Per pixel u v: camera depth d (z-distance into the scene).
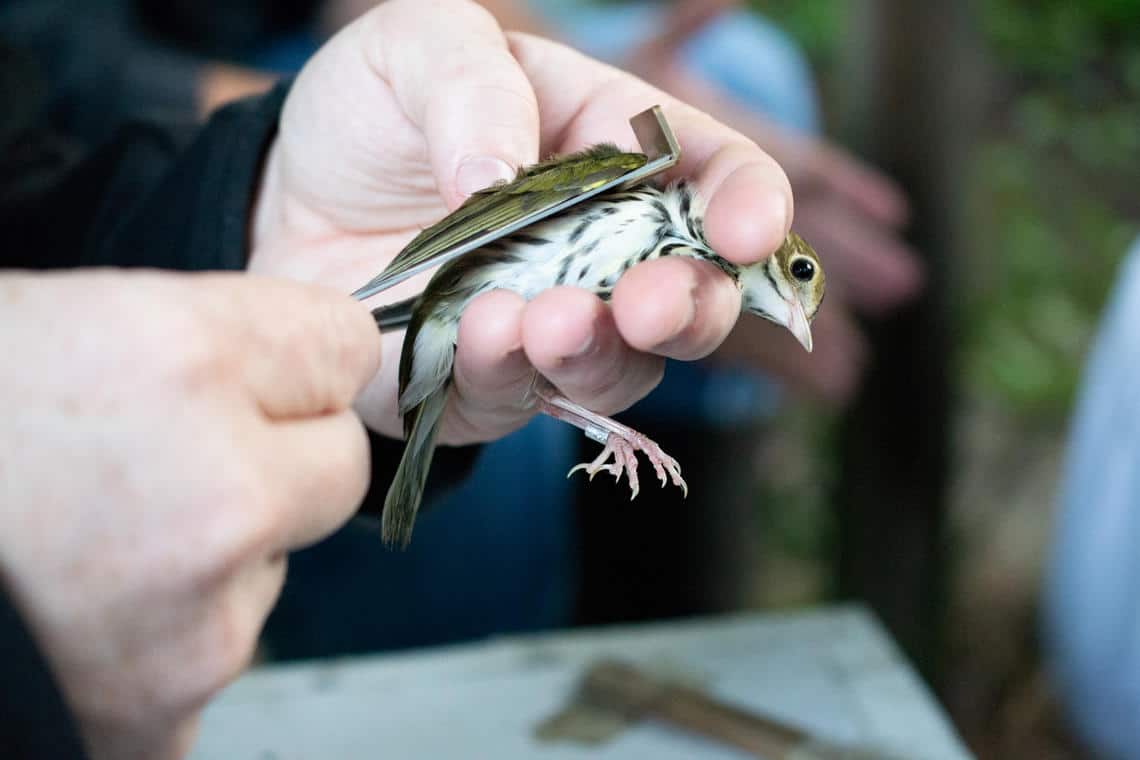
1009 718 1.16
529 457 0.95
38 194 0.65
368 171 0.55
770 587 1.48
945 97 0.99
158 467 0.38
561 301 0.46
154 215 0.58
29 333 0.38
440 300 0.51
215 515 0.39
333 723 0.65
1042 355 1.71
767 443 1.69
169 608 0.39
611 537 1.17
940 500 1.11
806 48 1.96
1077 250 1.81
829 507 1.39
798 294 0.55
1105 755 0.86
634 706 0.65
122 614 0.39
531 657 0.70
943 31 0.98
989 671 1.22
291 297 0.41
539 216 0.45
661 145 0.46
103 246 0.60
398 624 0.90
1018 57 1.92
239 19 1.02
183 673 0.39
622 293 0.45
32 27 0.73
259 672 0.69
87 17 0.77
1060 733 1.14
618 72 0.54
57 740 0.38
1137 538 0.78
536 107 0.50
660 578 1.18
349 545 0.86
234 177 0.56
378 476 0.56
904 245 1.02
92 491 0.38
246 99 0.59
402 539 0.48
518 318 0.47
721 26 1.09
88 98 0.75
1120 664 0.81
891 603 1.13
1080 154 1.88
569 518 1.16
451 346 0.50
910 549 1.12
